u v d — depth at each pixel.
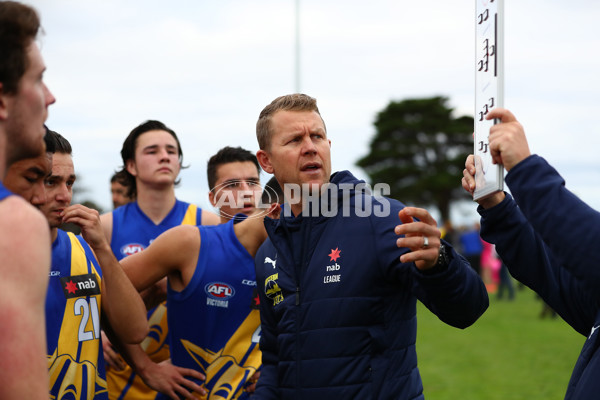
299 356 2.40
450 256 2.14
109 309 2.79
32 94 1.53
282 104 2.56
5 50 1.48
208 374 3.11
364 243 2.39
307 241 2.47
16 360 1.36
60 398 2.59
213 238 3.12
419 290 2.23
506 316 15.26
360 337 2.35
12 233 1.41
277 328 2.57
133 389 3.58
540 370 8.32
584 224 1.73
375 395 2.33
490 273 24.19
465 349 10.34
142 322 2.83
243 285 3.11
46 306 2.59
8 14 1.49
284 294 2.51
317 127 2.52
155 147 4.10
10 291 1.38
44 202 2.39
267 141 2.59
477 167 2.03
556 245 1.76
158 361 3.69
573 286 2.09
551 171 1.79
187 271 3.07
